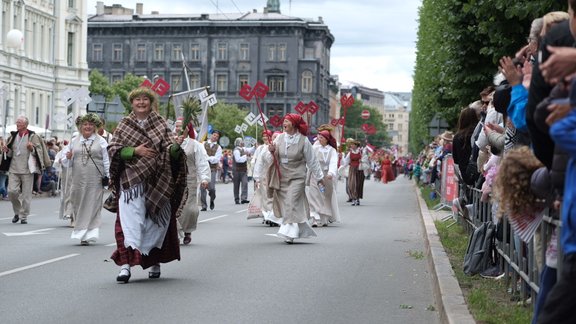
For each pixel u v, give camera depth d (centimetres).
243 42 13262
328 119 14988
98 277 1259
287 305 1054
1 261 1434
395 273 1351
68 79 8050
